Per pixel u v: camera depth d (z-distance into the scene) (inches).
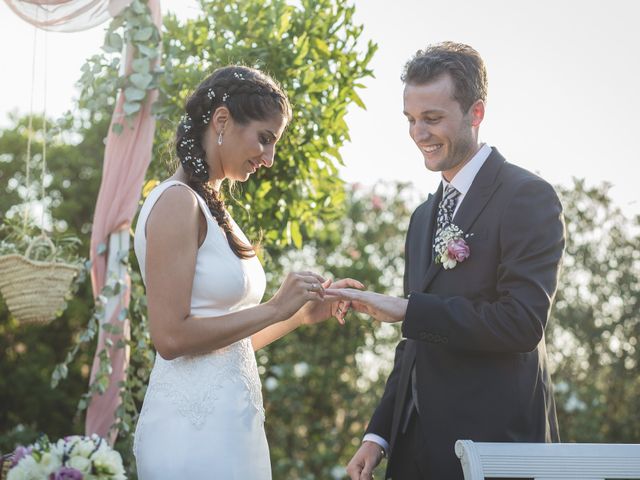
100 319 147.1
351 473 108.3
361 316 263.6
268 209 155.2
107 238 147.3
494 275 99.3
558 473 87.0
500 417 97.3
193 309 95.7
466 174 103.4
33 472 82.9
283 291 96.3
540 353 103.7
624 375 237.0
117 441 229.5
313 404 260.8
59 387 336.8
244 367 98.3
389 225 271.4
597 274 235.0
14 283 135.6
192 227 93.9
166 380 96.0
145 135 146.9
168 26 152.8
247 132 98.0
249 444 96.2
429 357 101.2
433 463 98.3
